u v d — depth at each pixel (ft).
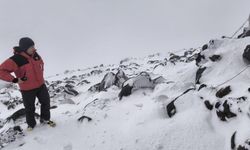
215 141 10.39
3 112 19.02
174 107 11.93
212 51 14.90
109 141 11.59
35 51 11.98
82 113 13.48
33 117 12.55
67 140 12.03
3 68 11.28
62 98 18.01
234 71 13.00
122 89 14.39
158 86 14.20
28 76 11.76
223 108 10.83
